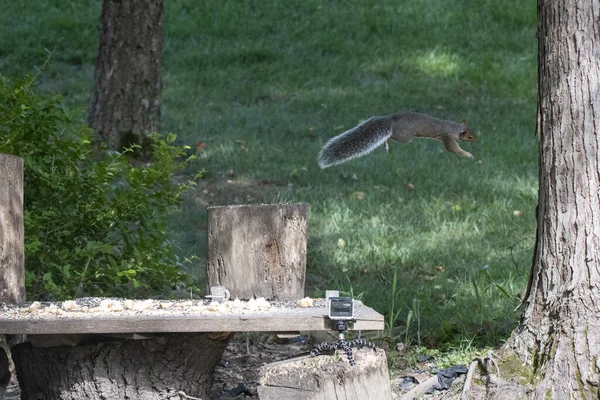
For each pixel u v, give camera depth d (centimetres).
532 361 792
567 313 782
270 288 841
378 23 3048
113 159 1039
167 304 791
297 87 2616
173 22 3100
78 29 3028
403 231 1527
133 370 743
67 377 743
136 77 1947
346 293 1159
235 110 2402
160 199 1038
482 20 3062
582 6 780
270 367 712
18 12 3134
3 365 776
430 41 2923
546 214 811
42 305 804
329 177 1861
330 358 718
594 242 779
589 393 751
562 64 791
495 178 1830
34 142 1010
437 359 979
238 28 3080
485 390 788
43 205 1011
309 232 1528
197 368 765
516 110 2355
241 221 843
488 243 1451
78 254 984
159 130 1991
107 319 690
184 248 1431
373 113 2339
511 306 1120
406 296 1189
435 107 2377
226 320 696
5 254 810
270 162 1958
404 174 1866
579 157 785
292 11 3186
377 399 704
